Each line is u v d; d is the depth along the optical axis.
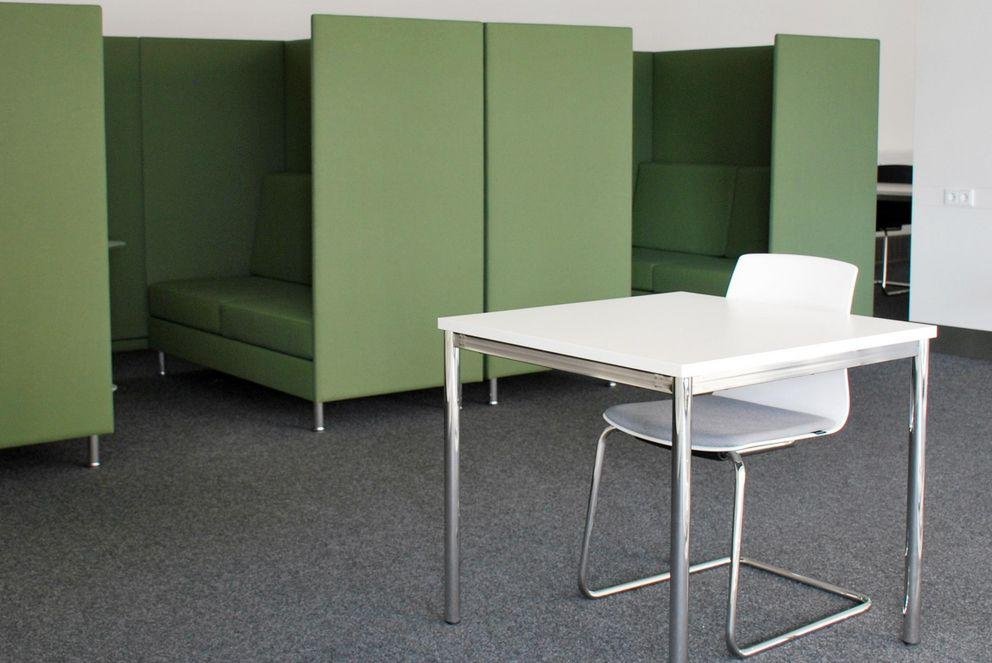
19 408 4.16
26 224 4.09
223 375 6.06
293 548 3.50
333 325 4.86
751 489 4.02
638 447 4.55
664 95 7.09
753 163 6.59
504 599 3.10
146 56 5.98
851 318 2.85
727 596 3.09
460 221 5.10
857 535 3.57
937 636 2.86
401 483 4.13
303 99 6.18
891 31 9.95
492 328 2.72
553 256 5.37
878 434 4.74
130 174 6.01
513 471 4.25
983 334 6.18
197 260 6.25
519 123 5.19
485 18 7.80
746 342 2.51
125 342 6.11
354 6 7.35
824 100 6.00
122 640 2.87
